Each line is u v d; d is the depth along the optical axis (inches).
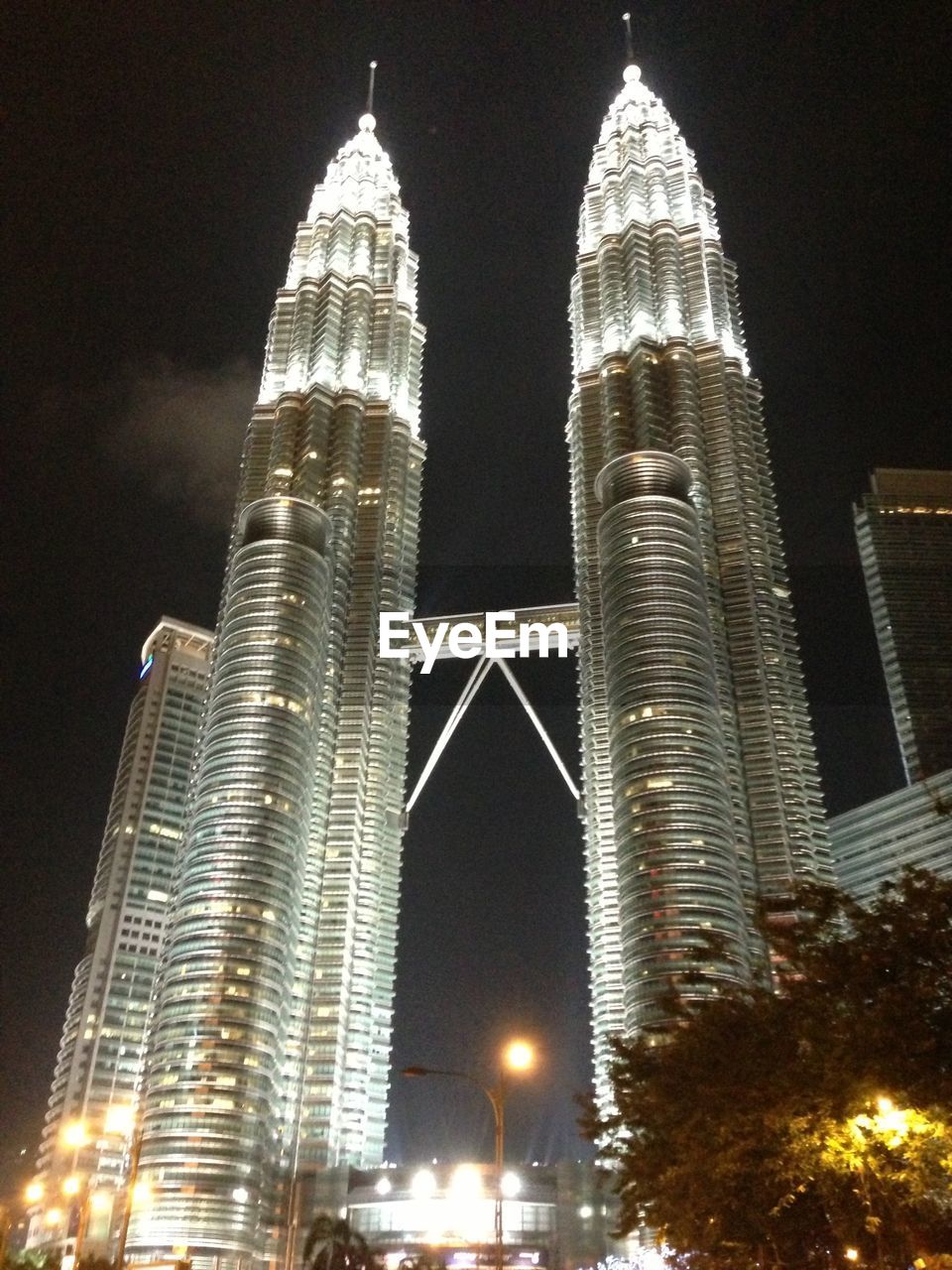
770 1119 1952.5
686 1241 2363.4
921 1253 1893.5
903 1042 1764.3
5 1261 4825.3
